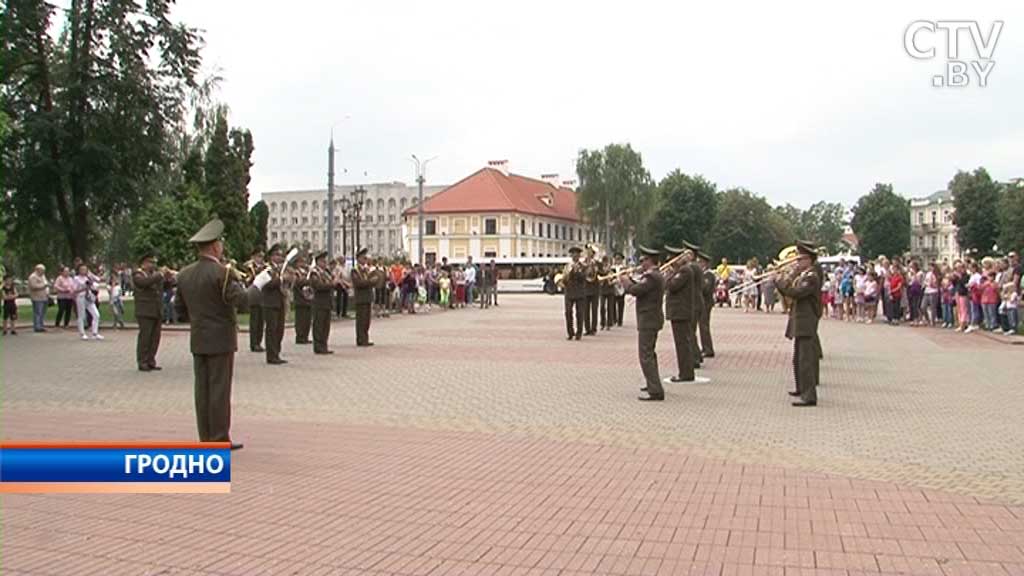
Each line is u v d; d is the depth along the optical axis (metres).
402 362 17.28
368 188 123.00
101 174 34.78
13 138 33.06
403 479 7.89
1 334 24.30
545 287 70.06
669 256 14.65
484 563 5.71
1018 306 23.11
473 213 94.69
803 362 12.14
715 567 5.62
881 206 116.75
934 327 27.53
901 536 6.25
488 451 9.09
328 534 6.31
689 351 14.46
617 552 5.91
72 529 6.40
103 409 11.58
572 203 110.06
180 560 5.75
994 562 5.70
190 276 9.09
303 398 12.65
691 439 9.72
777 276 13.30
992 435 9.96
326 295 18.86
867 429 10.33
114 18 34.69
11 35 33.09
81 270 22.66
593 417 11.12
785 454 8.95
